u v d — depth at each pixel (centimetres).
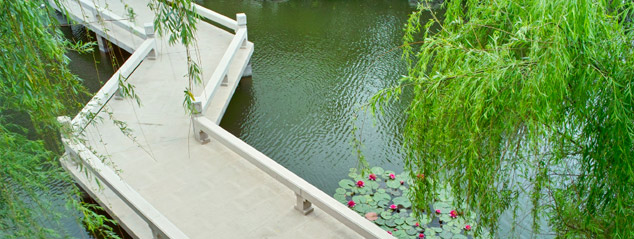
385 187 500
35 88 213
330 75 788
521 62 223
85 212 271
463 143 259
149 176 461
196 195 438
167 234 349
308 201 412
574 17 202
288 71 801
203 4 1162
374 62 840
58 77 232
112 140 512
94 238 435
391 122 649
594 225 258
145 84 645
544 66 209
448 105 251
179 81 655
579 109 229
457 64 272
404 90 734
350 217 369
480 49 254
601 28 222
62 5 216
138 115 565
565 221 279
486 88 222
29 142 247
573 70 224
